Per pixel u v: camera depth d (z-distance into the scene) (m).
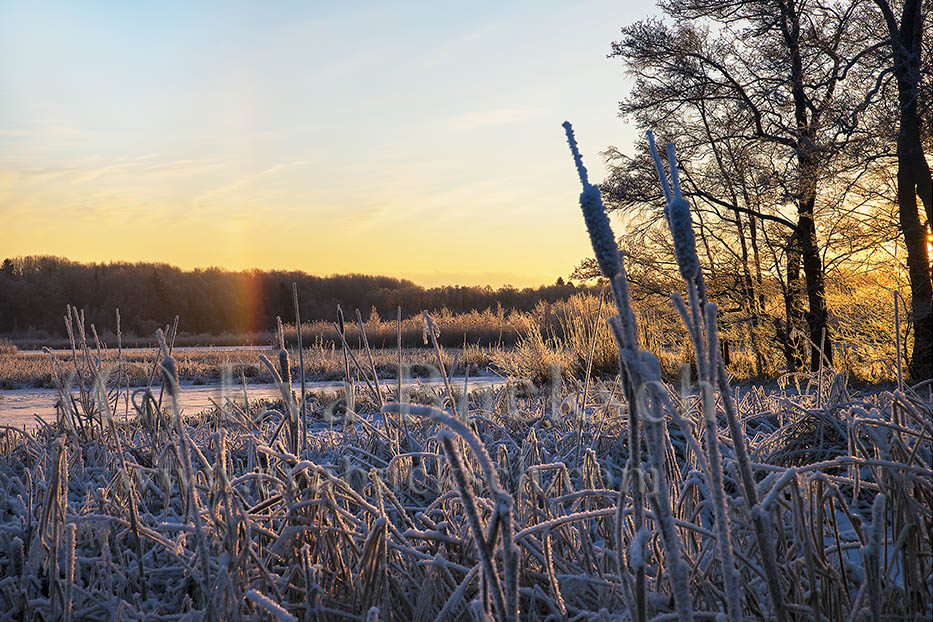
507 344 30.88
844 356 14.95
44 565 2.44
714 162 19.41
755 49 18.59
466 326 32.72
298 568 2.32
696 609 2.13
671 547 1.32
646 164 19.89
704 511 3.07
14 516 3.31
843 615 2.00
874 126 14.45
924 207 14.02
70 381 4.84
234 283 96.44
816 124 16.22
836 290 16.14
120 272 96.62
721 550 1.37
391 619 2.21
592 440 4.51
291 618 1.66
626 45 19.77
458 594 2.02
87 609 2.32
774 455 3.85
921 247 13.97
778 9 17.70
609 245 1.25
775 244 17.23
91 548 2.86
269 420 5.39
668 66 19.28
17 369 23.52
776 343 17.62
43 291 90.12
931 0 15.20
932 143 14.75
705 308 1.40
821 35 17.25
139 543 2.55
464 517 2.74
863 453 2.48
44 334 80.25
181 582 2.56
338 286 96.19
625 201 19.98
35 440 4.81
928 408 3.00
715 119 19.23
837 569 2.26
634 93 20.27
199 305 92.31
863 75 15.62
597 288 20.75
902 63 14.07
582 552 2.56
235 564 2.07
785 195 16.20
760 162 18.42
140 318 89.81
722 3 18.52
